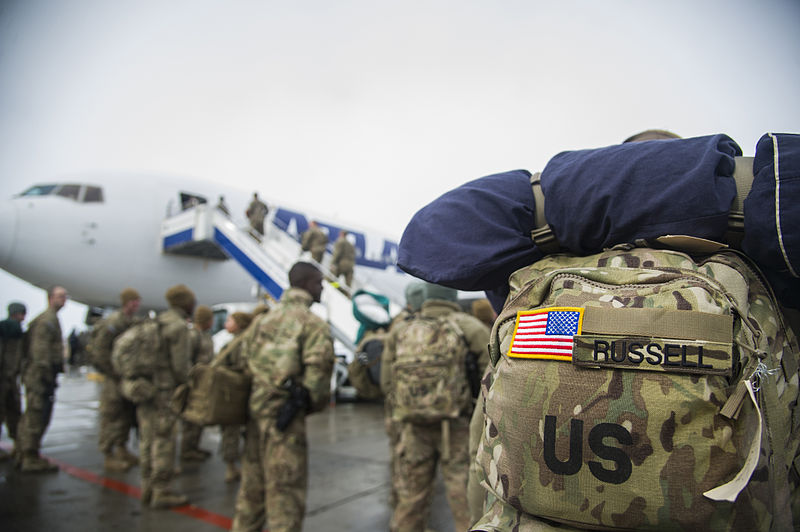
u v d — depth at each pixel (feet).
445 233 2.63
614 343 1.83
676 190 2.05
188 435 15.31
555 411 1.87
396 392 6.84
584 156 2.42
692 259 2.09
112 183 32.89
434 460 6.98
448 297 7.27
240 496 7.68
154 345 11.09
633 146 2.30
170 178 35.78
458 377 6.59
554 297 2.07
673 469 1.67
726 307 1.79
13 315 15.24
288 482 7.05
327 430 20.47
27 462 13.66
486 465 2.23
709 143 2.16
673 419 1.69
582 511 1.80
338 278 32.81
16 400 15.15
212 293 36.35
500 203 2.55
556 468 1.84
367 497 11.46
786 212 1.80
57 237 29.37
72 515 10.21
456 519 6.55
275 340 7.38
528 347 2.05
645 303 1.87
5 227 27.73
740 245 2.15
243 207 39.19
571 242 2.36
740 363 1.77
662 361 1.75
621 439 1.74
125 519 9.98
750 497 1.64
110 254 31.30
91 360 14.35
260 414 7.25
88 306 34.53
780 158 1.90
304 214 44.55
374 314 12.03
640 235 2.16
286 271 24.57
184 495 11.76
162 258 33.17
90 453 16.38
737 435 1.68
